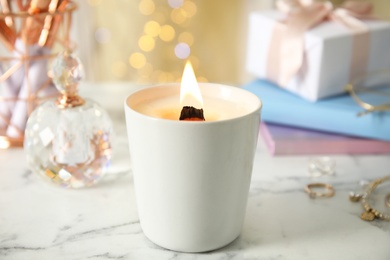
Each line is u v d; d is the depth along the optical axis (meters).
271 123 0.56
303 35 0.54
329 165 0.49
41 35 0.51
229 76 1.33
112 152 0.47
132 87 0.67
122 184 0.46
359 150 0.52
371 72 0.56
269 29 0.58
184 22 1.28
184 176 0.35
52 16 0.50
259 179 0.47
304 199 0.44
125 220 0.41
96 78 1.27
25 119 0.51
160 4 1.25
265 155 0.52
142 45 1.28
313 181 0.47
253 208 0.43
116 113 0.59
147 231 0.38
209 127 0.34
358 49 0.54
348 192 0.45
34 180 0.47
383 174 0.48
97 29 1.24
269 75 0.59
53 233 0.39
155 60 1.31
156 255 0.37
